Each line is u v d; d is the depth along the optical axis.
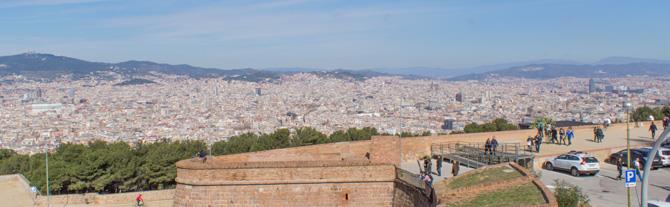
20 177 76.75
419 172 38.38
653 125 56.72
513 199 24.59
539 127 54.19
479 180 29.38
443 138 46.38
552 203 22.30
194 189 30.47
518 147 46.97
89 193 71.62
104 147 87.19
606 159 47.12
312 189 30.77
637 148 46.69
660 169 43.78
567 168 42.09
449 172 38.47
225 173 30.39
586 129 62.00
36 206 63.12
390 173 30.98
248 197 30.45
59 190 76.44
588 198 33.75
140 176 76.94
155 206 61.97
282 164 30.62
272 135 85.31
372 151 37.31
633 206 32.69
